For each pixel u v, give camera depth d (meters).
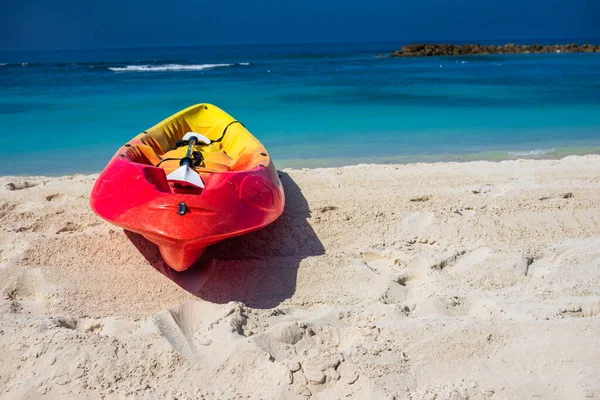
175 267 4.28
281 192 5.08
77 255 4.66
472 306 4.04
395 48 104.31
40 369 3.17
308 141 10.07
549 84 20.52
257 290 4.29
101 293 4.20
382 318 3.78
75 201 5.82
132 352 3.29
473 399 2.94
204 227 3.96
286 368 3.11
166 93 17.66
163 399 2.97
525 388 3.00
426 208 5.74
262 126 11.58
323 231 5.28
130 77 24.77
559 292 4.15
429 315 3.86
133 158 5.37
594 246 4.92
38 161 8.61
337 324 3.74
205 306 3.94
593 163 7.55
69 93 17.62
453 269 4.64
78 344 3.33
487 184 6.56
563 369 3.12
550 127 11.41
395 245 5.04
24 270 4.39
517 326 3.52
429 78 24.09
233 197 4.28
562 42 173.38
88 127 11.45
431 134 10.76
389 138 10.37
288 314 3.91
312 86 20.30
